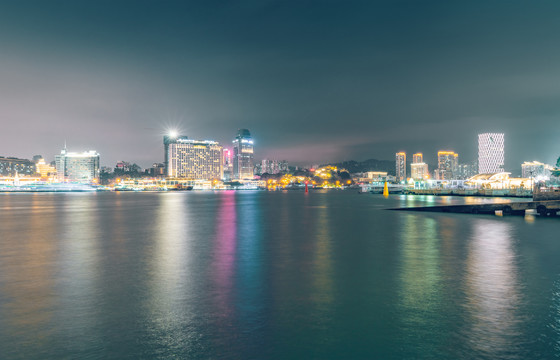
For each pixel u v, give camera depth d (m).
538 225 43.19
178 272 19.33
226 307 13.46
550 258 22.64
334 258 23.17
